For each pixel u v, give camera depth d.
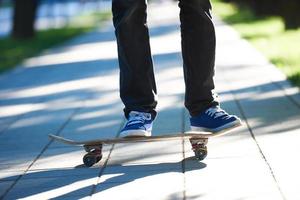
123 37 9.76
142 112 9.77
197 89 9.95
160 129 13.05
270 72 20.69
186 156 10.55
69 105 17.41
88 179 9.53
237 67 22.52
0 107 18.03
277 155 10.21
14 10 48.06
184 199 8.27
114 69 25.38
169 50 30.27
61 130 13.79
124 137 9.70
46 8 92.56
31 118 15.77
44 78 24.44
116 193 8.73
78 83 21.97
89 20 66.00
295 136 11.50
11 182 9.73
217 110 9.99
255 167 9.59
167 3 92.00
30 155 11.54
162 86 19.38
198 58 9.87
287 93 16.53
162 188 8.82
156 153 10.93
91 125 14.16
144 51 9.80
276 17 50.78
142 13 9.77
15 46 41.03
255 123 12.93
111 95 18.62
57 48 37.91
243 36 34.97
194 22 9.80
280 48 27.61
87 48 36.03
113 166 10.20
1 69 29.02
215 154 10.55
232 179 9.04
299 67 20.94
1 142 12.94
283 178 8.93
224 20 50.94
